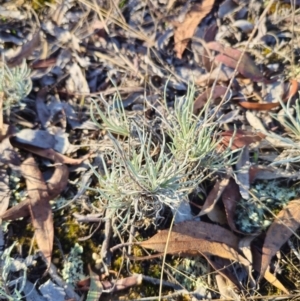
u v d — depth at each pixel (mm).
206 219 306
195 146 281
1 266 292
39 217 306
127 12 384
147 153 267
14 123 344
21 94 342
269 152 321
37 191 313
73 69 366
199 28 375
